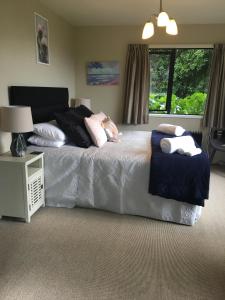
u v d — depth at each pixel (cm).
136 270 179
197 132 446
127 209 253
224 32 414
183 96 461
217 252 201
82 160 252
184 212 237
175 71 452
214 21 402
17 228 228
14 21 271
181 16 378
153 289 163
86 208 267
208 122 438
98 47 453
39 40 327
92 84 470
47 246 203
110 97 470
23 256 191
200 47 422
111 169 247
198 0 310
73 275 173
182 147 244
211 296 159
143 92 441
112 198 254
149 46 434
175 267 183
